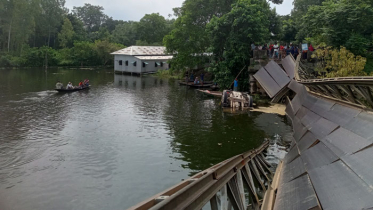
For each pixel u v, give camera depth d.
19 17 62.88
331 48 21.64
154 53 60.56
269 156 12.86
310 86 12.44
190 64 42.62
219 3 38.09
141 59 53.97
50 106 22.86
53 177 10.45
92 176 10.68
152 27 77.88
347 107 8.10
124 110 22.45
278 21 38.22
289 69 23.44
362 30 22.16
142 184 10.18
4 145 13.42
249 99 23.83
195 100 27.91
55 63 69.38
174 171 11.29
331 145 6.71
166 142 14.78
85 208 8.61
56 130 16.25
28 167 11.18
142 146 14.09
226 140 15.26
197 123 18.81
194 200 3.56
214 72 32.56
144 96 29.86
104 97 28.34
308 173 6.25
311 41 28.80
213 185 4.48
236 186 6.09
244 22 29.44
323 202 4.70
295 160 8.17
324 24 23.59
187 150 13.64
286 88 22.14
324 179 5.43
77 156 12.52
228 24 30.83
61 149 13.27
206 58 43.19
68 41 79.75
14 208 8.42
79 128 16.89
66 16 85.62
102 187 9.90
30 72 52.06
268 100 26.52
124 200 9.12
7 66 60.88
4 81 37.59
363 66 18.20
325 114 9.34
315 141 7.96
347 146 5.98
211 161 12.34
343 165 5.41
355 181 4.59
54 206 8.63
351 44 20.91
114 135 15.76
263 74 25.17
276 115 21.30
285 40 39.62
